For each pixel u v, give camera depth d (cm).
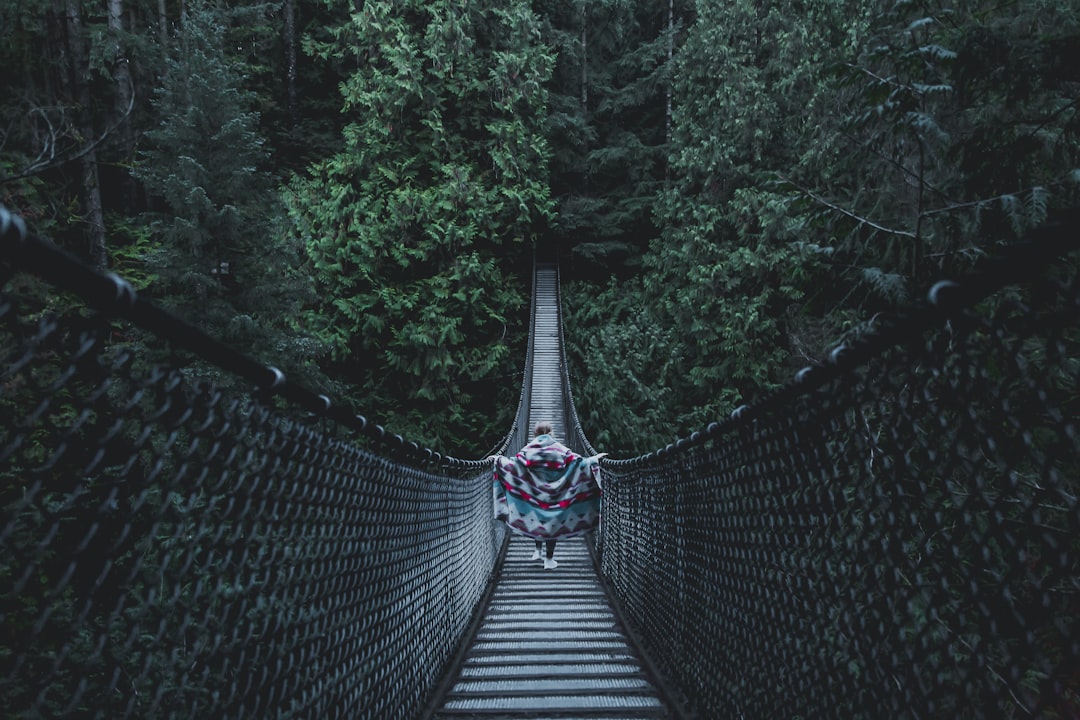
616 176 3048
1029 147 471
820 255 589
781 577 211
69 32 1160
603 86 2916
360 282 2292
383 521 281
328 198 2334
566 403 1959
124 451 101
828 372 159
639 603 526
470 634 520
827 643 174
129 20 1500
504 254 2706
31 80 1002
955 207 495
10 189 789
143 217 1152
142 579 109
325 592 207
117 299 94
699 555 331
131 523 102
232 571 145
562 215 2769
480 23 2527
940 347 114
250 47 2142
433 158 2453
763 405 207
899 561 133
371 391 2283
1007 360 96
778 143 2147
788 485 204
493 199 2447
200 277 1066
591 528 689
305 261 2175
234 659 146
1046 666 96
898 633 135
